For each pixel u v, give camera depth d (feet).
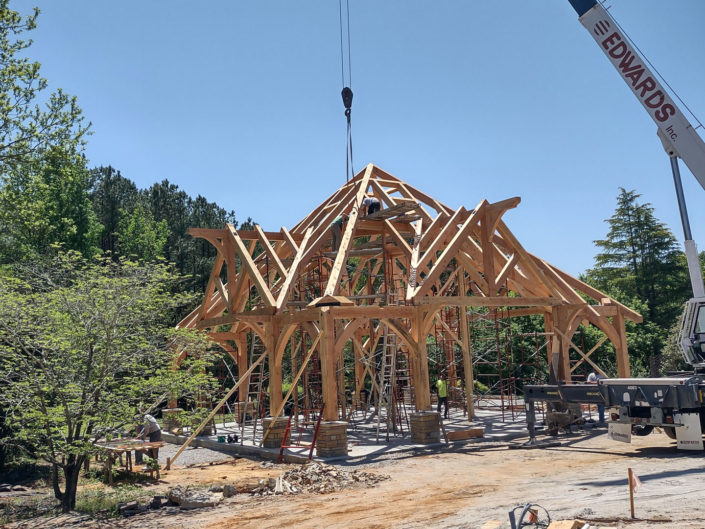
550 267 68.59
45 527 35.63
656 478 32.76
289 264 70.85
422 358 56.13
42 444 42.63
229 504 37.09
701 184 45.09
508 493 33.14
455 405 80.53
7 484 58.75
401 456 49.83
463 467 43.55
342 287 83.20
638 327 127.65
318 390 73.31
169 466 52.21
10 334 40.24
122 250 146.41
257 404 67.67
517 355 107.76
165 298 46.68
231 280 66.69
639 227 163.84
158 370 44.09
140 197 162.50
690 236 46.52
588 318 67.97
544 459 44.86
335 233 66.95
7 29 62.23
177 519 34.06
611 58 47.24
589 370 110.11
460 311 74.23
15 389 40.45
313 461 48.78
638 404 45.01
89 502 41.50
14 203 66.95
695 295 46.52
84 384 40.55
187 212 171.22
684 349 47.03
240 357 79.00
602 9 46.93
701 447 41.68
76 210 123.44
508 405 84.23
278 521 31.17
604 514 24.93
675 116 45.68
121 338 43.65
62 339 39.88
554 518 25.31
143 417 46.09
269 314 58.54
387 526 28.02
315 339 54.85
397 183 74.33
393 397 63.82
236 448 60.29
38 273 46.01
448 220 65.92
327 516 31.37
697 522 22.16
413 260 59.62
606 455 44.57
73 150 67.21
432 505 31.94
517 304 60.75
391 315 54.95
